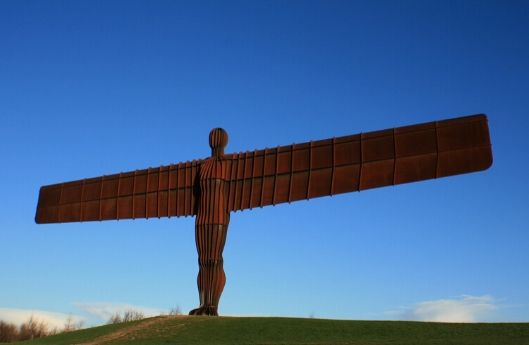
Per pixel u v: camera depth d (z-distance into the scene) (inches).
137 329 1349.7
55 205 1788.9
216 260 1486.2
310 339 1146.0
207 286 1471.5
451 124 1355.8
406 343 1031.0
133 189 1673.2
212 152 1574.8
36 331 3107.8
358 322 1269.7
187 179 1596.9
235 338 1199.6
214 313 1455.5
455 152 1338.6
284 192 1475.1
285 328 1246.3
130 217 1659.7
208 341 1185.4
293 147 1492.4
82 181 1764.3
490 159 1311.5
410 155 1371.8
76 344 1284.4
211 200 1520.7
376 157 1400.1
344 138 1445.6
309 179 1454.2
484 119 1332.4
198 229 1510.8
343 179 1422.2
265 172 1504.7
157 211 1622.8
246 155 1539.1
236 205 1519.4
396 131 1398.9
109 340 1283.2
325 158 1450.5
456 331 1148.5
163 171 1642.5
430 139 1362.0
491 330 1141.7
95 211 1716.3
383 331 1182.3
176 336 1249.4
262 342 1138.0
